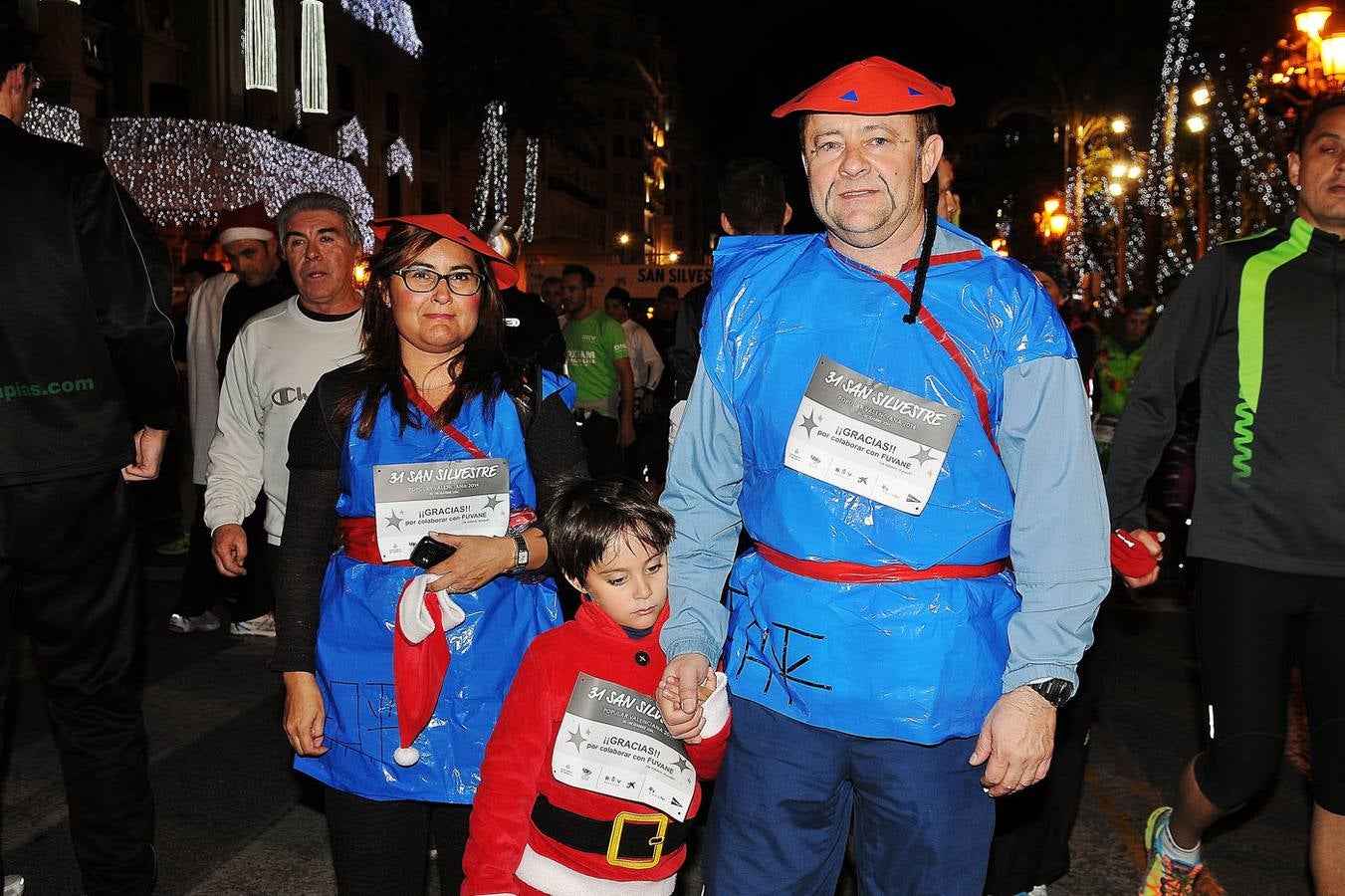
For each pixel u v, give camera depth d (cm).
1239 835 465
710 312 259
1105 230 4094
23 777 506
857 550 240
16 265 300
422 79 4459
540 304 670
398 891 285
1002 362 238
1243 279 337
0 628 309
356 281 449
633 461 1225
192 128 2223
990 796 251
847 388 240
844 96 235
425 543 269
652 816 273
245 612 731
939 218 257
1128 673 686
